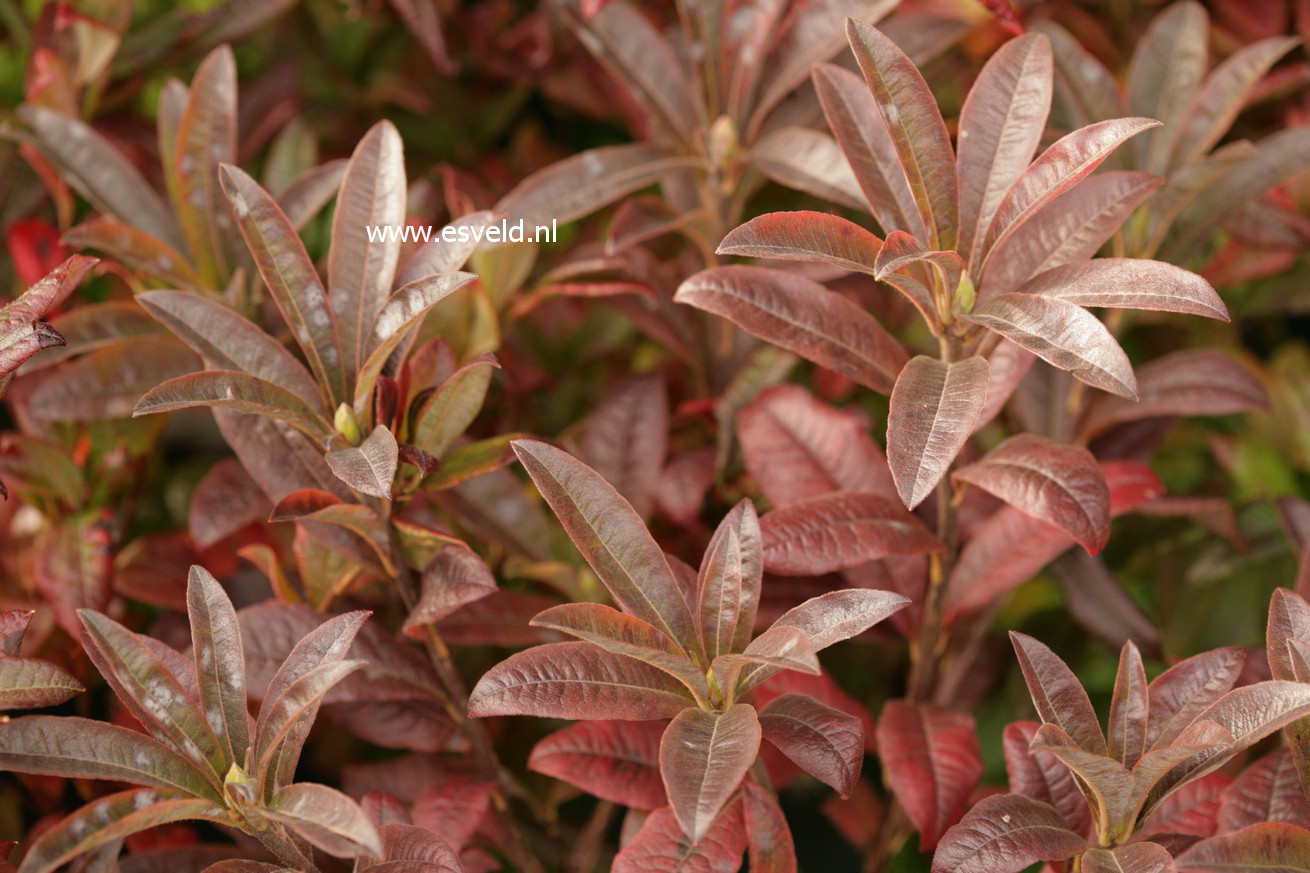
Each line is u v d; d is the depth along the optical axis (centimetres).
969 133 90
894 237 86
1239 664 88
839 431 97
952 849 85
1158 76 101
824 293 91
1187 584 104
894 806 96
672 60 102
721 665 85
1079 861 87
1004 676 103
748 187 101
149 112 122
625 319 107
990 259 90
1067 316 86
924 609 96
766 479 96
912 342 107
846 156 91
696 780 83
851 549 91
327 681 84
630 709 86
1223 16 111
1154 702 88
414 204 103
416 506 96
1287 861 84
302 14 116
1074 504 88
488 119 117
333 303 90
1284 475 108
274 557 94
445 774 95
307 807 84
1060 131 100
